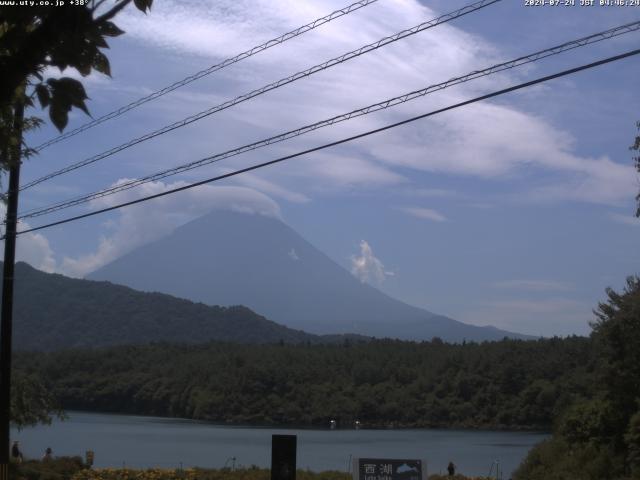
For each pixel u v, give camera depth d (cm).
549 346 12581
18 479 2650
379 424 12838
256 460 6381
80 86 402
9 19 372
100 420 13588
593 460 2130
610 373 2227
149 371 15825
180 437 9738
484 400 12194
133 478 2798
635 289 2275
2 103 393
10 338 2084
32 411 3055
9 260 2091
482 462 6856
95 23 391
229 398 13788
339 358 14712
